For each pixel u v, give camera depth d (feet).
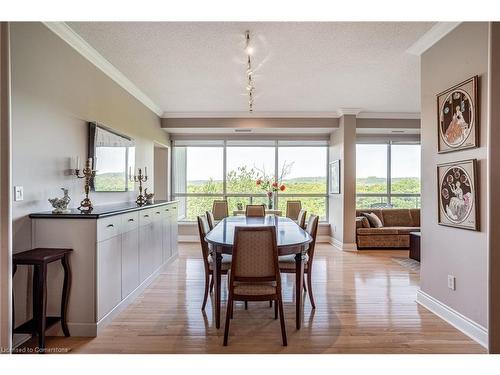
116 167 12.40
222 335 7.82
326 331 8.00
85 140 10.13
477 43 7.39
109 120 11.91
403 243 18.56
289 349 7.14
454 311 8.23
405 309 9.42
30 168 7.55
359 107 17.83
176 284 11.93
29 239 7.54
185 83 13.56
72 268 7.68
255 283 7.67
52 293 7.70
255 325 8.39
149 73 12.32
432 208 9.20
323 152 22.24
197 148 22.18
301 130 20.36
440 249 8.82
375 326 8.28
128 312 9.23
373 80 13.14
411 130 20.21
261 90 14.58
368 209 20.90
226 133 21.70
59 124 8.71
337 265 14.79
